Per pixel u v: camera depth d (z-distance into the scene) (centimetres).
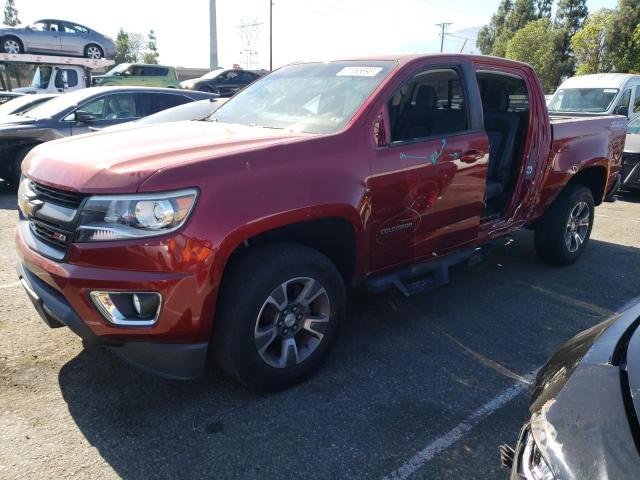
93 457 246
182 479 235
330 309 308
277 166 276
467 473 244
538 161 457
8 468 236
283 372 294
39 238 274
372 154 317
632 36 3519
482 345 364
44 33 1670
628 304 444
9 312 389
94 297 245
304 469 243
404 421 279
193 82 2206
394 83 341
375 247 331
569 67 4972
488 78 447
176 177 245
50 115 845
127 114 900
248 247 296
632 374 175
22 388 296
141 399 290
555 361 212
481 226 429
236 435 263
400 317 404
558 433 162
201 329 257
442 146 356
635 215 798
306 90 374
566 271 521
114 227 240
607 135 536
